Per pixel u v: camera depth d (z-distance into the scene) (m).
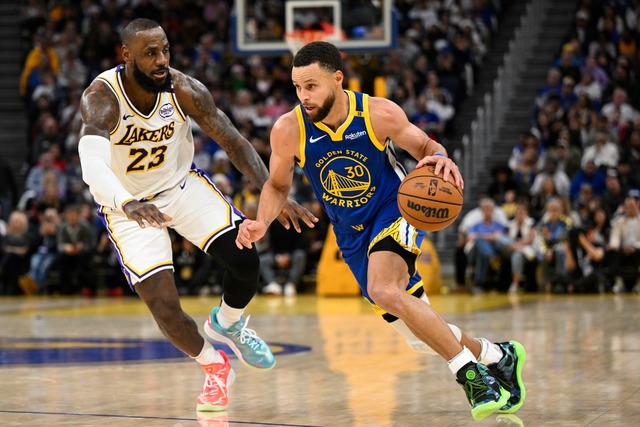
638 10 18.77
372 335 8.47
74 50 20.03
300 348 7.45
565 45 18.52
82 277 15.20
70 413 4.61
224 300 4.89
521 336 8.00
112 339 8.34
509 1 20.64
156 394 5.20
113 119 4.54
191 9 20.94
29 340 8.29
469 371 4.20
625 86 17.33
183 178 4.89
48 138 18.08
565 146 15.79
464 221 14.83
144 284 4.64
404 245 4.39
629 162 15.54
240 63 19.62
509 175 15.34
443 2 20.41
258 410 4.68
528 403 4.79
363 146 4.46
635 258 13.78
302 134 4.50
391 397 5.04
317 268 14.94
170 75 4.71
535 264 14.17
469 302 12.39
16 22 21.58
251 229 4.55
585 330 8.48
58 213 16.08
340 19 13.34
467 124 18.53
